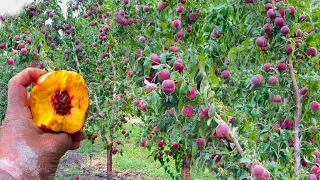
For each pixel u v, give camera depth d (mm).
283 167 2297
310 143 2371
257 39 2330
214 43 2795
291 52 2275
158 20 3125
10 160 1005
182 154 3773
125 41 3516
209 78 2016
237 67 2766
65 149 1122
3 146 1028
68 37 5105
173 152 3832
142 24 3398
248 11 2496
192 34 3078
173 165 6750
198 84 2098
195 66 1983
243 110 2760
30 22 4035
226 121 2021
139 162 7055
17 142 1034
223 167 2301
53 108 1129
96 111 4887
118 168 6812
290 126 2463
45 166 1046
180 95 1873
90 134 4949
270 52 2428
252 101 2750
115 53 4551
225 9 2508
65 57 5156
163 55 2016
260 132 2346
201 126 2053
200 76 2016
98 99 4918
